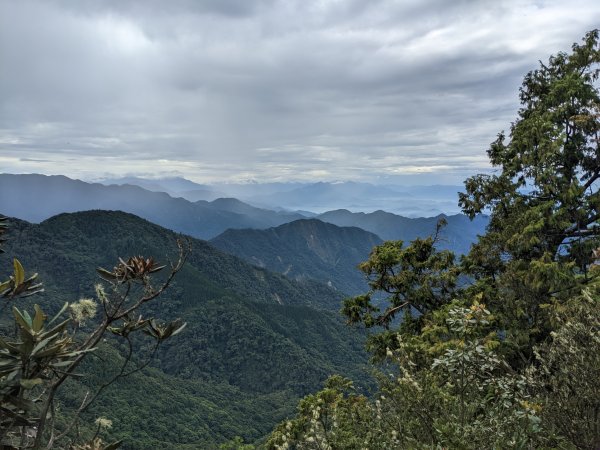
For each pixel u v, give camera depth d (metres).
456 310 4.18
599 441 3.41
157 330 1.60
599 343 3.62
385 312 15.21
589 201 12.59
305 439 4.75
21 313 1.37
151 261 1.66
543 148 12.84
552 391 3.88
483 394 4.29
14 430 1.40
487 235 14.17
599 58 13.67
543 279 9.91
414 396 3.67
